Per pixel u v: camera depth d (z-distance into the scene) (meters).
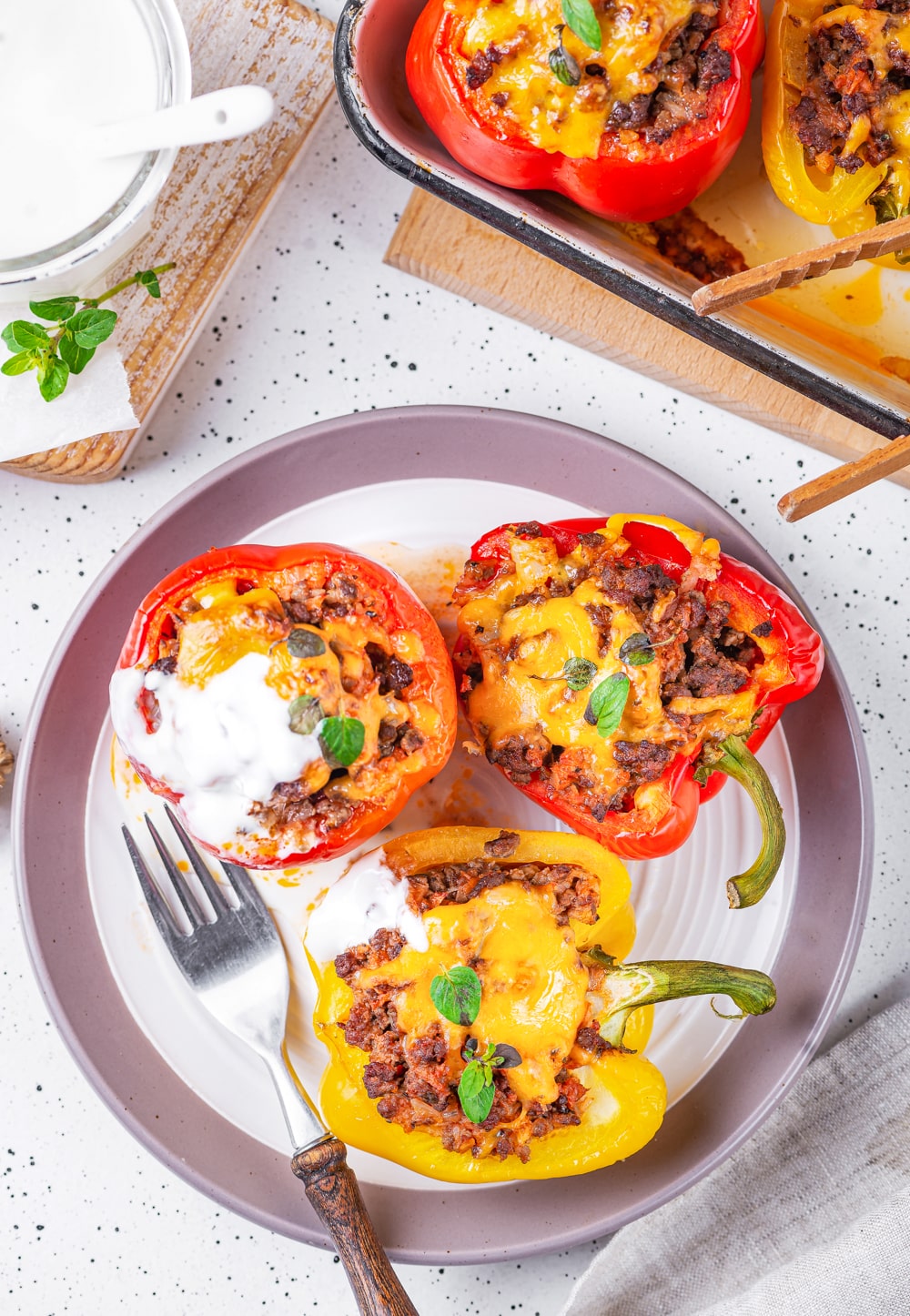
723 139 0.61
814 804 0.65
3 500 0.67
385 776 0.60
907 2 0.63
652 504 0.65
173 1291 0.67
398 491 0.65
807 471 0.68
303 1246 0.67
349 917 0.61
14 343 0.62
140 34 0.60
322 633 0.59
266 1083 0.64
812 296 0.67
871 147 0.64
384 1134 0.62
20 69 0.60
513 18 0.59
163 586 0.61
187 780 0.59
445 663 0.62
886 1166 0.65
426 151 0.63
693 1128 0.64
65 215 0.60
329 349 0.68
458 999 0.58
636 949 0.66
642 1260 0.66
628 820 0.62
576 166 0.61
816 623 0.66
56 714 0.63
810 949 0.65
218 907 0.64
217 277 0.65
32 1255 0.67
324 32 0.65
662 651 0.61
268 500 0.65
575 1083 0.61
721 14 0.60
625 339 0.66
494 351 0.68
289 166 0.65
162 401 0.67
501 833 0.63
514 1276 0.68
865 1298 0.62
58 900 0.64
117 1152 0.67
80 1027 0.63
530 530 0.62
